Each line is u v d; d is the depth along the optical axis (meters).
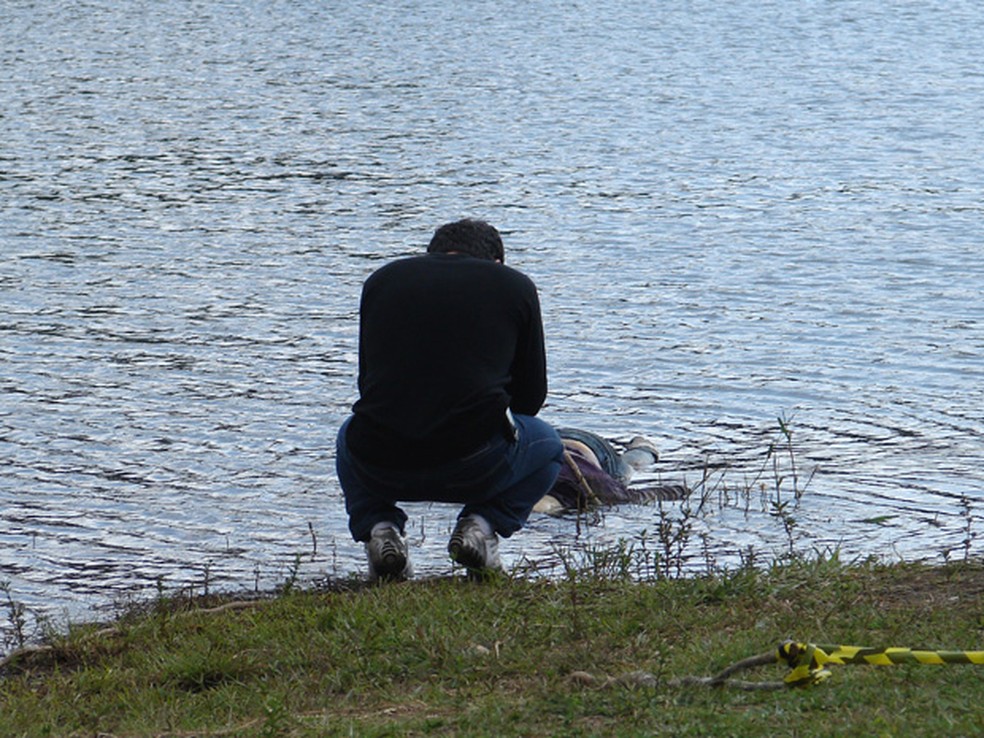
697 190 59.25
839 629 15.84
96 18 138.88
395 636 16.41
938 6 142.00
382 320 19.30
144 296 42.16
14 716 15.12
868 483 25.34
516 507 19.77
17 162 67.75
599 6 146.88
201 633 17.75
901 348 35.09
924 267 44.25
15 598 20.72
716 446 28.12
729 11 140.88
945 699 12.96
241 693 15.55
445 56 112.12
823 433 28.72
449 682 15.26
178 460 27.30
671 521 21.86
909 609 16.58
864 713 12.79
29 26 132.75
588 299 41.00
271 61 110.00
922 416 29.66
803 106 83.94
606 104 86.44
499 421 19.14
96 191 60.38
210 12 144.00
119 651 17.67
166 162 68.12
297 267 46.31
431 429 19.00
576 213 54.88
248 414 30.36
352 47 118.44
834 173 62.69
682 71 101.06
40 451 27.88
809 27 127.81
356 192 60.19
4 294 42.31
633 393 31.88
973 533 22.44
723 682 13.80
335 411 30.62
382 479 19.45
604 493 24.58
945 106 82.50
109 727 14.91
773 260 45.78
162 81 98.62
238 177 64.06
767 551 21.75
